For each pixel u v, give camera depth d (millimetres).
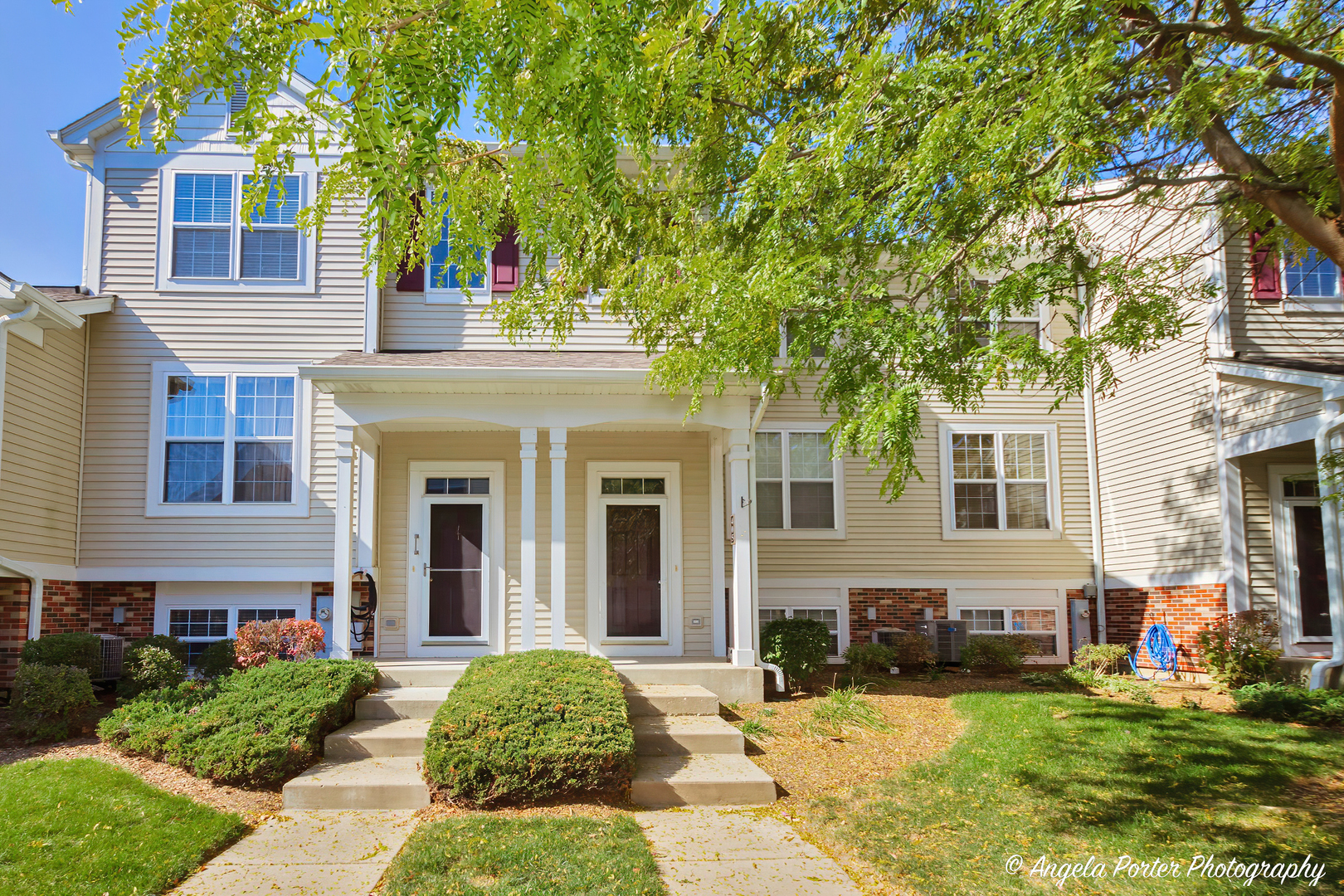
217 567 11523
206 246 11977
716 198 7543
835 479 14078
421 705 8867
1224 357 11477
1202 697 10500
